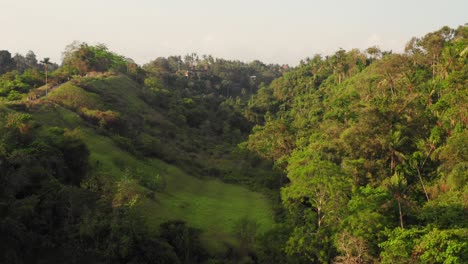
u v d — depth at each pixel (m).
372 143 62.84
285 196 52.06
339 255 42.16
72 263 40.91
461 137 52.56
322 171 48.62
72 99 94.06
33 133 58.19
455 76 66.25
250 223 54.31
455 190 50.34
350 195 47.75
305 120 128.25
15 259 38.72
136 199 47.06
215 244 51.28
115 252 41.09
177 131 112.00
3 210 40.59
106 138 79.75
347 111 83.12
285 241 46.16
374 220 41.25
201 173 87.00
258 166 92.38
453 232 34.97
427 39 100.56
